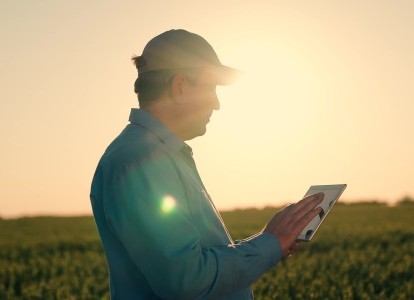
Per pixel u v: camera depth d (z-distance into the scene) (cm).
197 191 396
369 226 4306
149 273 362
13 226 5553
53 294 1764
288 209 397
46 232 4822
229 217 5984
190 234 366
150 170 374
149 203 365
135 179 369
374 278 1856
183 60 402
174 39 405
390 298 1505
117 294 394
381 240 3359
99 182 393
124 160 375
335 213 6159
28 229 5203
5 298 1780
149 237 360
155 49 405
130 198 365
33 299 1753
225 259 367
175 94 404
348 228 4094
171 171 385
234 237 3959
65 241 3812
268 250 378
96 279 2011
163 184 374
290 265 2162
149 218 363
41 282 1975
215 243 394
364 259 2336
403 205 7331
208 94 409
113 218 370
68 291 1742
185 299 360
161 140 398
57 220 6209
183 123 407
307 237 401
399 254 2589
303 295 1575
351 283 1764
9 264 2670
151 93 406
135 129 401
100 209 394
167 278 357
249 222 5259
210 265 362
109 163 380
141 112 405
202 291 362
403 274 1958
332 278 1852
